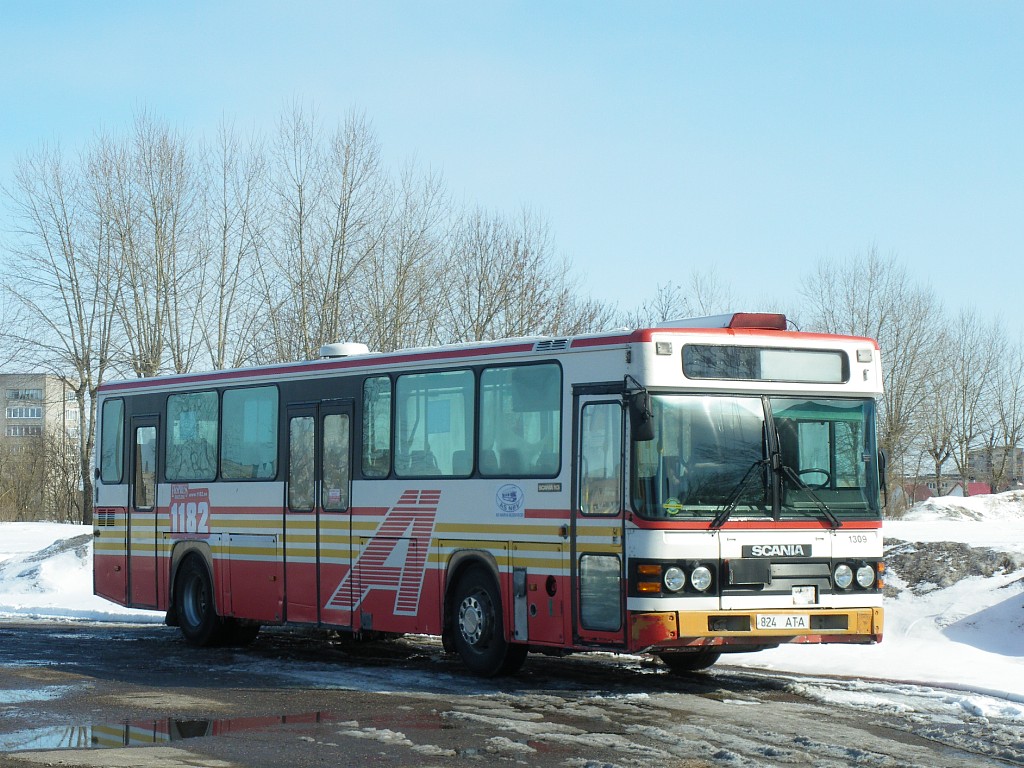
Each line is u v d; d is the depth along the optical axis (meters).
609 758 9.58
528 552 13.34
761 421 12.65
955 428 68.38
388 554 15.12
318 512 16.16
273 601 16.77
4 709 12.16
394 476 15.12
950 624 16.19
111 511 19.92
